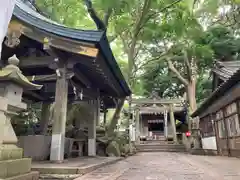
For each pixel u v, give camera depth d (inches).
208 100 528.4
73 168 203.3
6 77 145.6
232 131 445.4
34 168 202.7
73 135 429.4
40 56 286.2
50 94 417.4
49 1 480.4
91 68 303.3
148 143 967.6
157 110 1045.8
